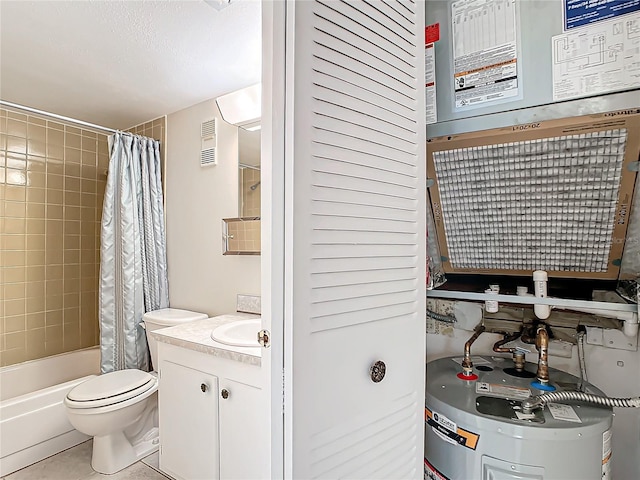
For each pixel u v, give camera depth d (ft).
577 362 4.12
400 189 3.07
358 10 2.68
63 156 9.39
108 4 4.85
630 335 3.59
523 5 3.14
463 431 3.16
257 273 7.29
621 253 3.64
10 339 8.43
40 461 6.75
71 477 6.28
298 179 2.26
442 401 3.39
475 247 4.39
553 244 3.93
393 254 3.01
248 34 5.58
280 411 2.25
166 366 6.11
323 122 2.43
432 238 4.54
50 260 9.15
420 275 3.30
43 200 9.02
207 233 8.11
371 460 2.80
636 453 3.85
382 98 2.89
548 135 3.28
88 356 9.53
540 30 3.09
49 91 7.61
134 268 8.13
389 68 2.96
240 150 7.52
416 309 3.27
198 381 5.55
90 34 5.55
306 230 2.31
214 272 7.98
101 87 7.39
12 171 8.48
